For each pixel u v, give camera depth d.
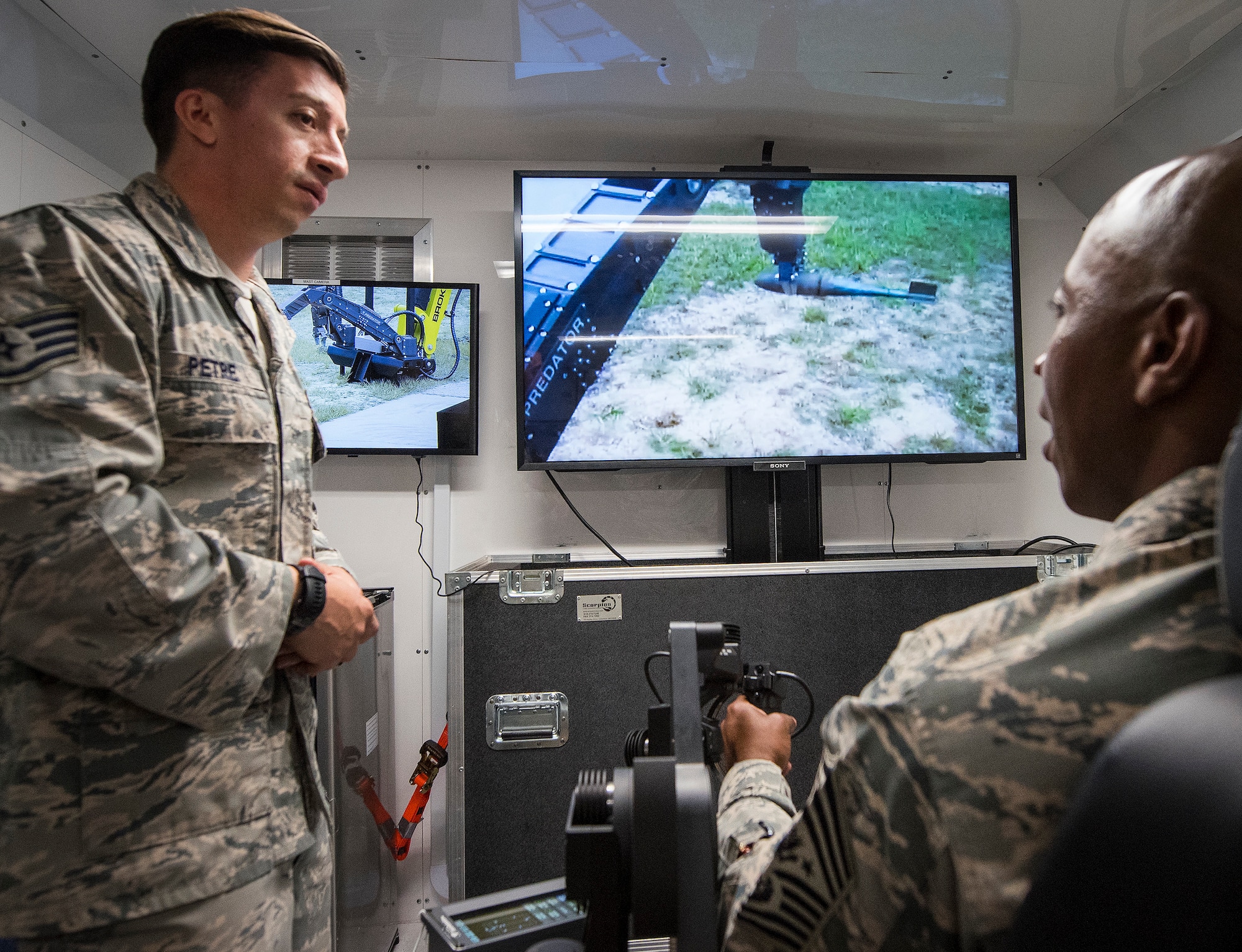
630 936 0.65
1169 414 0.46
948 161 2.46
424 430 2.25
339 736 1.62
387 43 1.81
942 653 0.44
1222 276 0.43
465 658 1.88
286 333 1.21
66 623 0.79
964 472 2.47
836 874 0.46
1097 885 0.34
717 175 2.25
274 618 0.93
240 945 0.91
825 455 2.22
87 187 1.89
